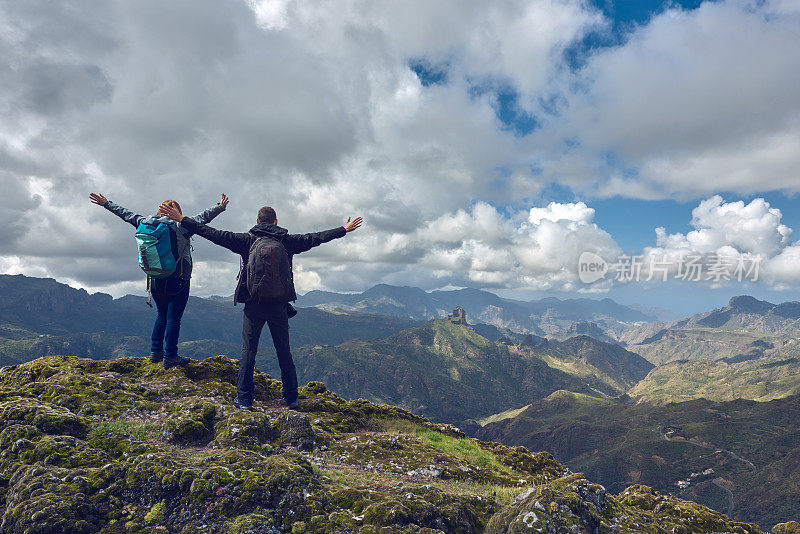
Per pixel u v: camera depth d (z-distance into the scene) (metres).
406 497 2.84
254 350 4.34
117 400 3.96
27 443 3.02
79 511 2.50
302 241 4.19
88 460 2.97
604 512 3.20
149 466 2.79
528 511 2.65
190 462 2.92
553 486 3.21
